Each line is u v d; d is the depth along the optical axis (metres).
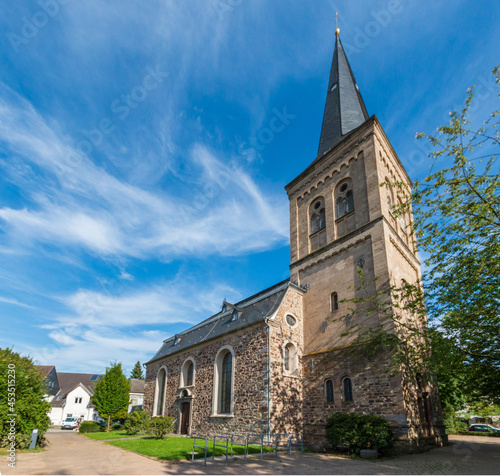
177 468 11.96
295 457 14.71
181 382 26.70
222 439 19.92
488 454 14.92
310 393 19.56
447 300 12.97
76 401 55.78
